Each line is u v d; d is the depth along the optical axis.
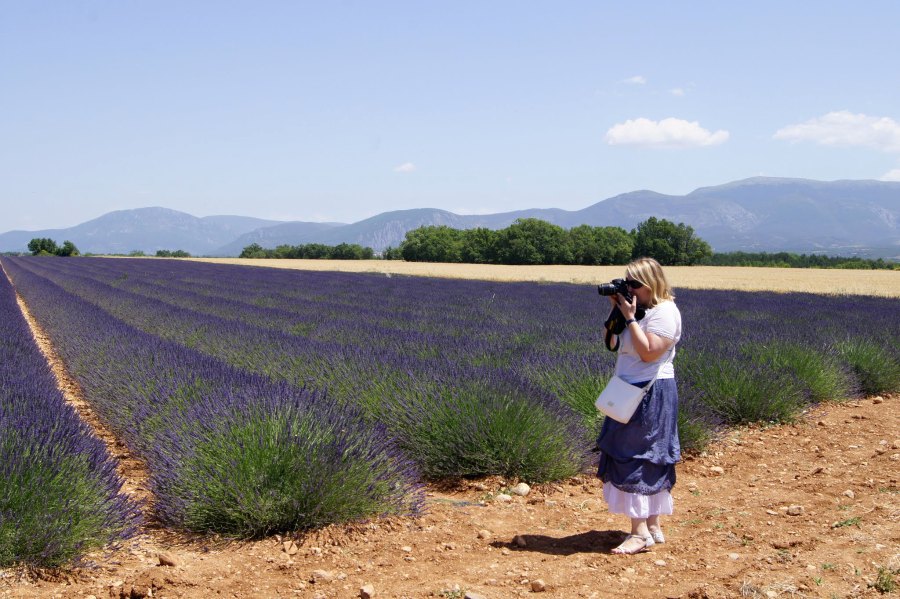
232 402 4.65
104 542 3.47
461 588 3.06
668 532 3.88
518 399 5.19
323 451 3.98
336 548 3.63
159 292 23.19
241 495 3.73
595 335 10.07
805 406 7.32
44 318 16.16
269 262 69.56
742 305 18.94
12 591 2.98
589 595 2.98
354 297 20.77
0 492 3.28
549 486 4.87
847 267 88.06
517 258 84.56
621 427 3.55
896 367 8.75
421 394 5.51
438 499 4.58
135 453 5.60
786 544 3.54
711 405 6.84
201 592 3.05
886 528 3.71
